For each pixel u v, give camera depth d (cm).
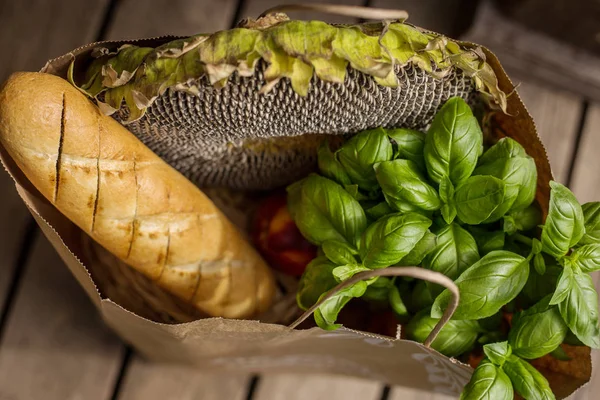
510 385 86
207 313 95
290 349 96
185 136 91
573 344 89
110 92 86
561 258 87
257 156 97
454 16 113
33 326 109
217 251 93
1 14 109
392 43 84
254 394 112
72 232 98
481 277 86
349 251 89
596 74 114
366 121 90
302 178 101
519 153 89
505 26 112
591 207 89
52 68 87
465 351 91
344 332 87
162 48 84
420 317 89
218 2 111
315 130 90
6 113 82
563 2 106
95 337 109
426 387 100
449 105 88
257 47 82
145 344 100
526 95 116
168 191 90
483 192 87
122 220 88
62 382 109
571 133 116
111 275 100
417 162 91
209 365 105
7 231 109
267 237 100
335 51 82
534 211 91
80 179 85
